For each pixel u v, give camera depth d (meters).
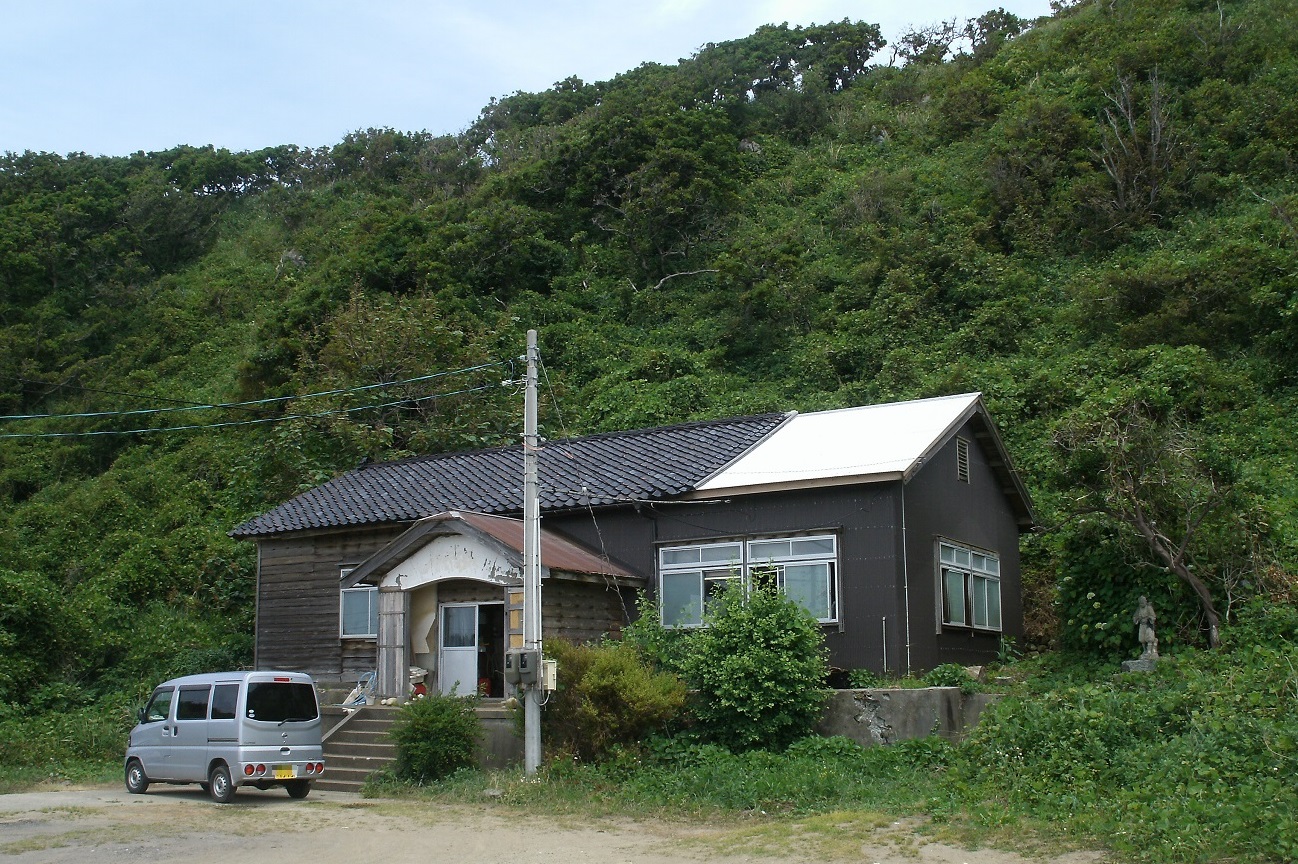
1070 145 40.06
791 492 17.11
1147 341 27.81
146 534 31.19
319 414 27.41
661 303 41.47
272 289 53.38
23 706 20.86
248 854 10.72
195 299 53.97
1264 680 11.86
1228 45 41.78
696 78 59.78
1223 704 11.57
